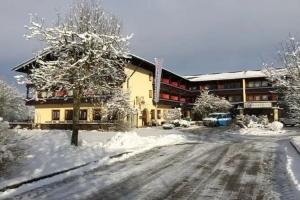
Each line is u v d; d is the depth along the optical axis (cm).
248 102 6562
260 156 1584
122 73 1903
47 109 4494
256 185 986
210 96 6069
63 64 1723
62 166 1248
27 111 5806
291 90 1712
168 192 914
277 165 1321
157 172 1198
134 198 855
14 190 923
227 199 839
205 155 1630
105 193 906
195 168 1274
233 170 1224
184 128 4353
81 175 1141
